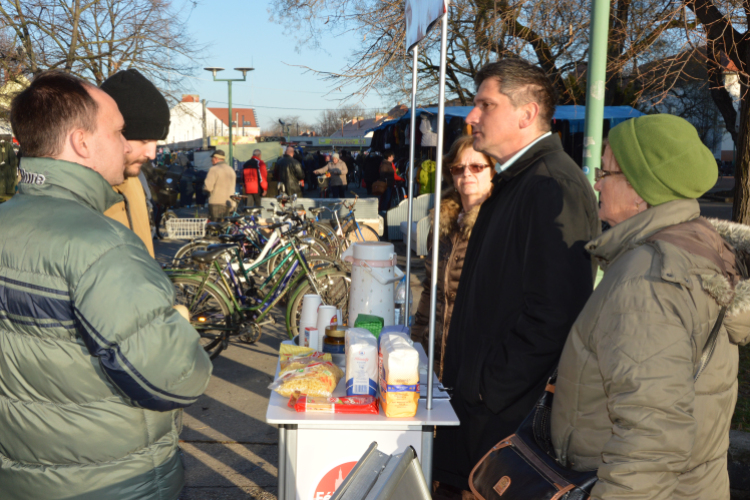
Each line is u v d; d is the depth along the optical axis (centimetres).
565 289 181
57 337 128
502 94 201
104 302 123
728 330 136
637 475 115
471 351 200
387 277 217
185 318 138
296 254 567
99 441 131
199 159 2745
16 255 129
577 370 136
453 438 208
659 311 121
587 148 359
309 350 204
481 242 209
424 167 1095
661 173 135
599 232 194
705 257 127
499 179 208
